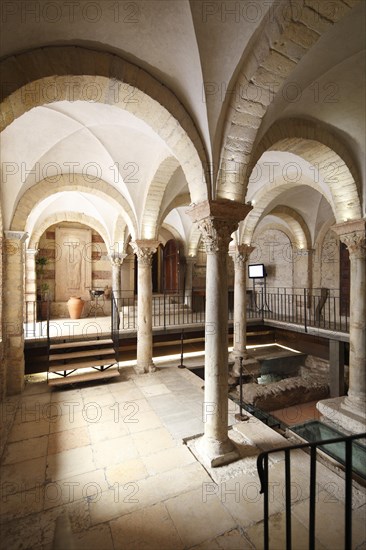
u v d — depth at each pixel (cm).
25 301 1053
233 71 333
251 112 357
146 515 297
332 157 516
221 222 386
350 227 545
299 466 376
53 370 648
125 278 1355
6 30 271
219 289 392
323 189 645
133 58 345
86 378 644
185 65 340
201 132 380
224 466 373
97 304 1304
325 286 1195
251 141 379
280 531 277
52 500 317
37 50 298
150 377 715
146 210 709
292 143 482
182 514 298
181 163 416
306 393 859
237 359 880
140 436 445
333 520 288
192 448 413
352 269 561
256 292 1540
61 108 489
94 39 317
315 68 367
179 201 912
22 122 496
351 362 563
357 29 327
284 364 1047
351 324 565
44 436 446
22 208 624
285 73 323
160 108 367
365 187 530
